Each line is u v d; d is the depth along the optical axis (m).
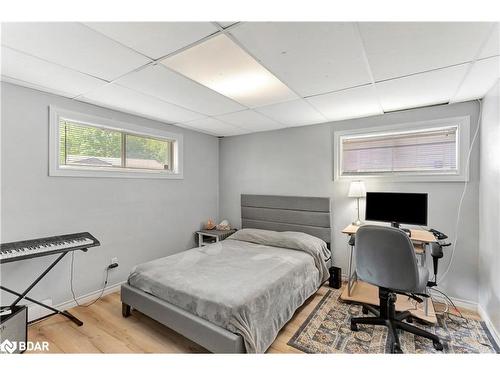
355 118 3.15
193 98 2.47
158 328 2.17
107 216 2.83
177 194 3.69
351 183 2.97
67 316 2.23
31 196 2.25
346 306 2.56
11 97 2.12
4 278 2.12
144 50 1.59
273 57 1.67
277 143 3.82
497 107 1.97
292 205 3.60
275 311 1.98
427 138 2.79
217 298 1.77
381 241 1.86
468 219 2.49
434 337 1.87
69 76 1.98
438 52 1.58
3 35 1.41
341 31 1.38
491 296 2.08
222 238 3.88
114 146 3.01
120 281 2.95
